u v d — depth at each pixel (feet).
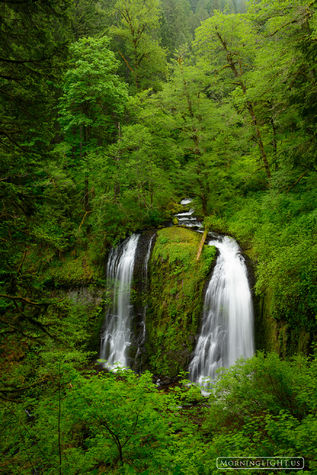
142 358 44.80
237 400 17.22
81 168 51.16
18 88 15.99
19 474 14.51
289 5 33.06
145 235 53.36
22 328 14.51
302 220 36.58
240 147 54.08
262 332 36.99
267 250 37.88
